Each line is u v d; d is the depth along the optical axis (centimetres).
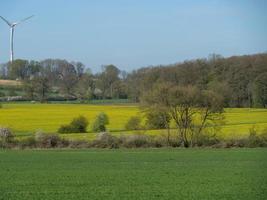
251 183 3100
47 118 9550
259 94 9994
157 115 6125
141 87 9675
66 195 2667
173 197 2606
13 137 5906
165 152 5228
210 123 6012
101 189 2877
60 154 5025
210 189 2867
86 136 6594
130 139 5856
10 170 3803
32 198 2575
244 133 6500
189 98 5988
